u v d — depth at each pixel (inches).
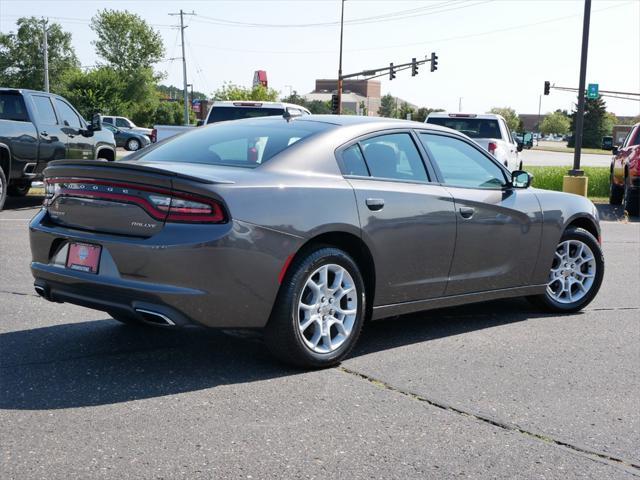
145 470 127.3
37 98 519.5
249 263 169.6
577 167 776.9
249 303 171.5
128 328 217.6
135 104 4008.4
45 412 151.8
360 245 193.2
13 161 494.3
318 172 188.4
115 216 173.5
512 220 231.3
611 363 200.2
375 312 199.9
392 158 206.8
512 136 749.9
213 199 166.6
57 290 184.4
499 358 201.0
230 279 167.6
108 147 602.5
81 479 123.3
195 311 166.2
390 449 139.5
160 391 166.1
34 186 676.1
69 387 167.0
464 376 184.2
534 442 145.6
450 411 160.2
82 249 177.8
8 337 205.5
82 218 179.9
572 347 214.7
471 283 222.7
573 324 242.8
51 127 524.4
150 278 165.6
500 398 169.5
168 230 166.1
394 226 198.1
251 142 194.9
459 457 137.1
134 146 1686.8
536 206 240.2
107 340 204.7
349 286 189.0
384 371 186.1
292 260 178.9
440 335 223.1
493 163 236.1
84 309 239.5
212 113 582.2
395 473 129.5
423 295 210.7
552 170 1016.2
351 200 189.2
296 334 178.2
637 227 551.5
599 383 183.0
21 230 408.8
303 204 179.2
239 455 134.5
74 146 551.2
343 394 168.2
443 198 211.5
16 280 280.1
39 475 124.2
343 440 142.8
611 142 744.3
